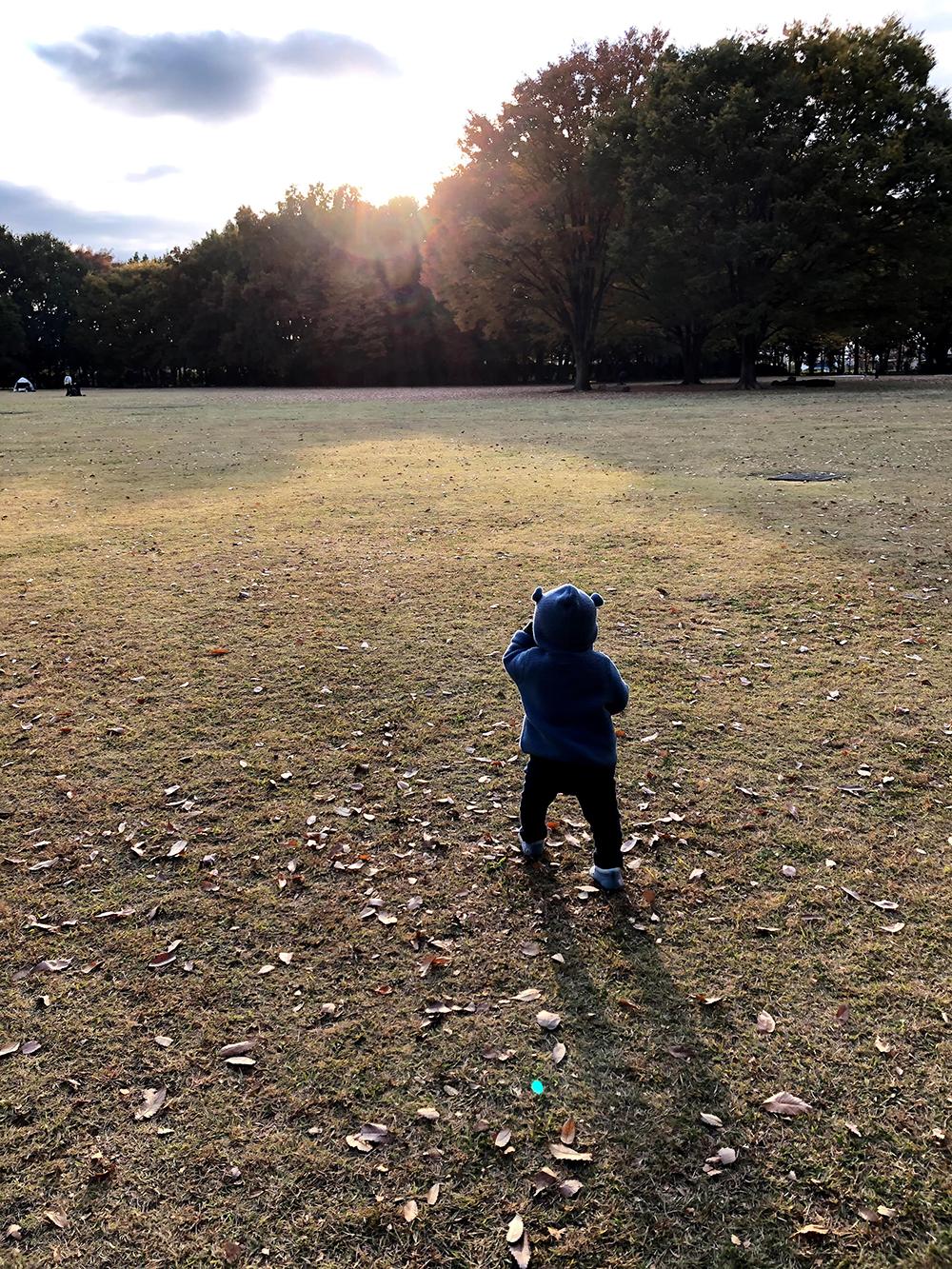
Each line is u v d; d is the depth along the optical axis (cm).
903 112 3594
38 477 1444
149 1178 226
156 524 1037
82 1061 266
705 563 801
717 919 327
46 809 412
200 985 298
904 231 3594
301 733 486
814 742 463
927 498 1066
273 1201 219
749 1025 276
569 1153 230
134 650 616
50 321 7938
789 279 3628
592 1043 269
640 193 3797
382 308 6706
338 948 316
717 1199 219
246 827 395
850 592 704
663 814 398
